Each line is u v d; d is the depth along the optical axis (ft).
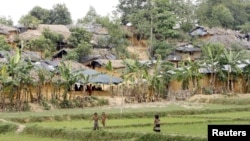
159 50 449.06
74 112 227.20
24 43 392.47
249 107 256.11
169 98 326.65
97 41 451.12
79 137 152.15
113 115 216.74
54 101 270.87
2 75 249.96
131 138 141.08
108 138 145.79
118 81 315.99
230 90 344.90
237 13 596.70
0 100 253.03
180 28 518.37
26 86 261.03
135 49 479.00
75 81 275.80
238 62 338.54
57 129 160.45
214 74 336.08
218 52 330.95
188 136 129.39
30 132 167.02
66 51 404.57
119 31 469.57
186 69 324.39
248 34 513.86
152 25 479.41
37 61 343.05
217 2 601.62
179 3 555.28
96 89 333.21
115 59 419.95
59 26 474.08
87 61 399.65
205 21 554.05
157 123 148.15
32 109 256.11
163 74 327.26
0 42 370.53
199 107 257.96
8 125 177.17
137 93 312.50
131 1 553.64
